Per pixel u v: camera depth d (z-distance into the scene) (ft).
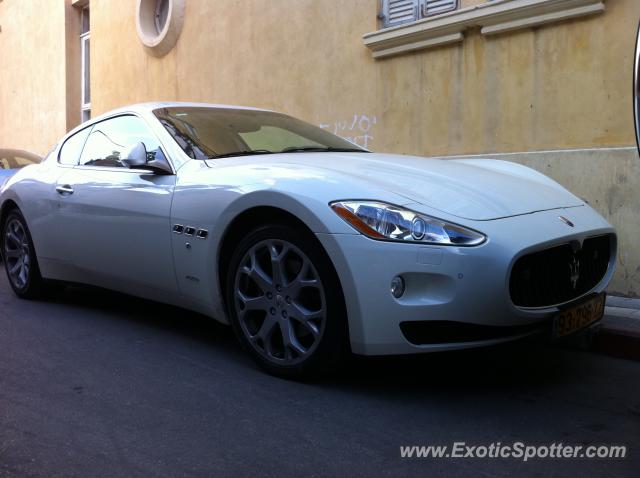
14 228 17.16
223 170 11.30
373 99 22.67
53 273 15.69
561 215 10.33
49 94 47.47
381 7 22.33
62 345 12.74
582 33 17.04
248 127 13.85
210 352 12.19
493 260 8.79
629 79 16.20
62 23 45.09
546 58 17.83
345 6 23.43
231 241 11.16
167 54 33.14
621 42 16.33
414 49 20.99
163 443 8.34
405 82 21.53
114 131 14.47
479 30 19.31
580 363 11.94
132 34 35.70
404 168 11.11
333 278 9.52
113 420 9.07
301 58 25.39
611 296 16.10
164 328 13.98
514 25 18.17
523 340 9.51
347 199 9.45
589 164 16.75
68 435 8.59
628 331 12.33
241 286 10.85
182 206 11.60
